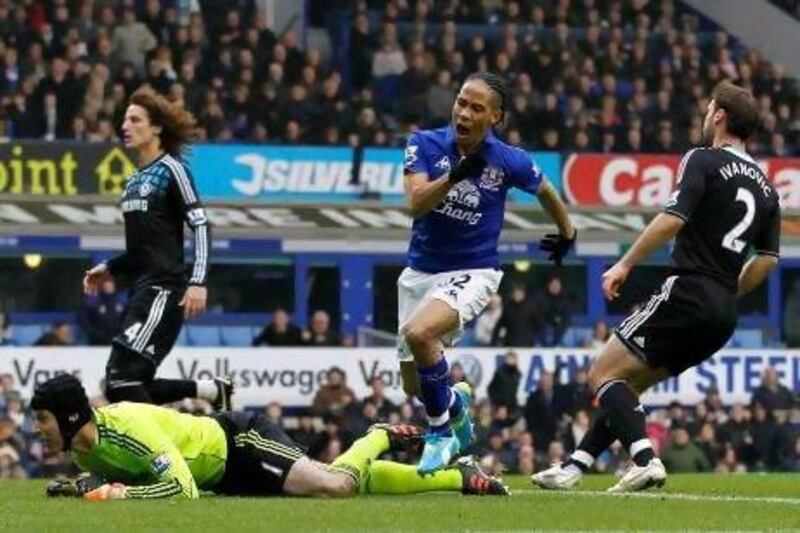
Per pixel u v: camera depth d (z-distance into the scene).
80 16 34.44
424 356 13.71
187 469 12.73
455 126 13.98
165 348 15.39
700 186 14.23
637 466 14.38
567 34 37.97
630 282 33.62
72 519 11.23
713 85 38.44
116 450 12.65
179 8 36.75
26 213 30.95
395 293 32.97
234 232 32.00
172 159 15.36
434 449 13.56
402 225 32.81
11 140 31.03
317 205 32.81
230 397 15.75
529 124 35.06
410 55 36.50
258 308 32.56
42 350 27.72
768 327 34.72
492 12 38.72
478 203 14.17
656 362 14.52
